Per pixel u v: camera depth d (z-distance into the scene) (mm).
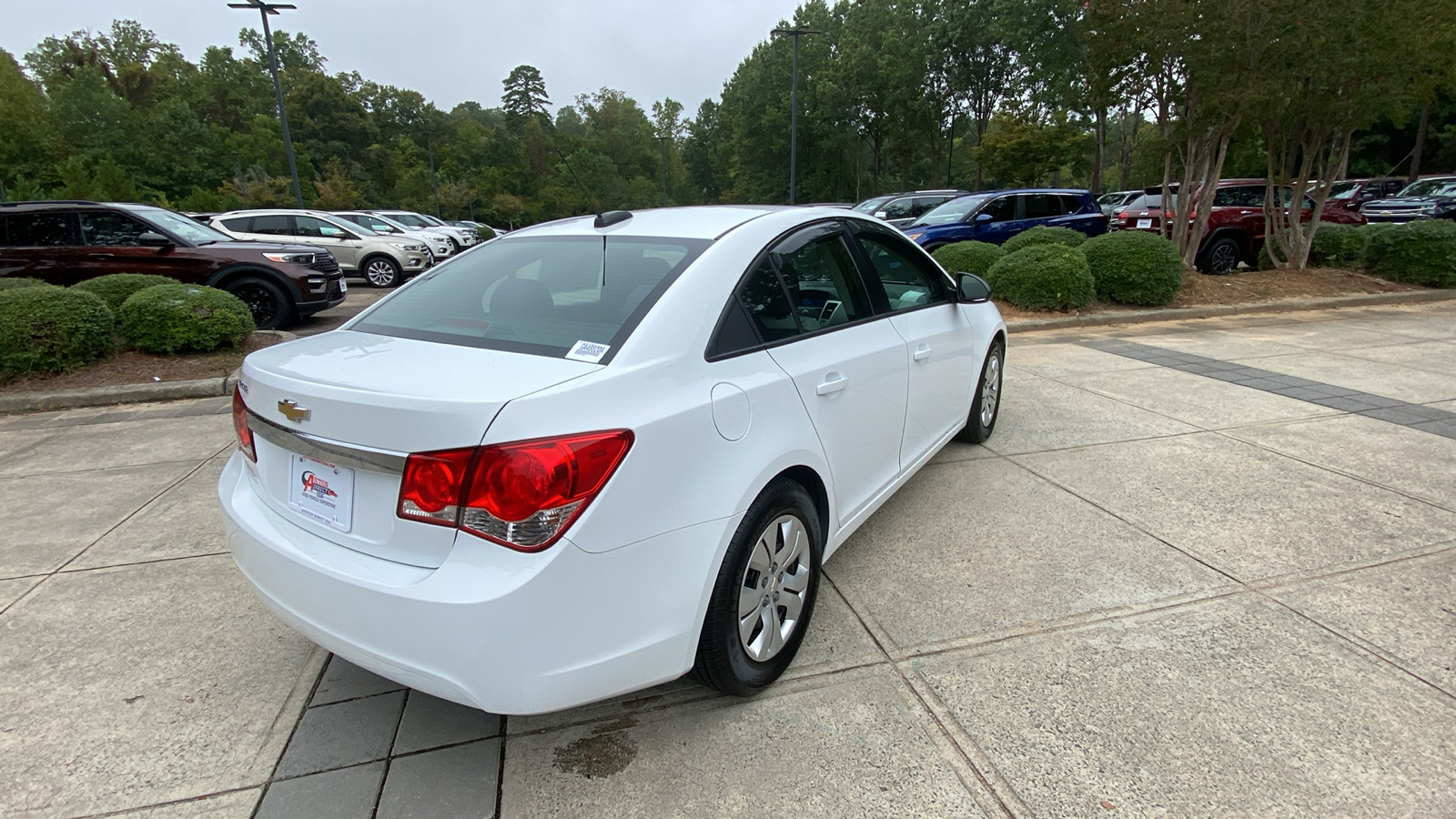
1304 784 2029
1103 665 2553
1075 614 2865
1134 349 7676
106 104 49156
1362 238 12000
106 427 5504
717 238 2553
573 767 2150
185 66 82875
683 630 2061
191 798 2061
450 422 1755
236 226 14758
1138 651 2631
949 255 10469
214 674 2600
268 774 2143
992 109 44281
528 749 2229
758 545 2326
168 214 9641
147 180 49500
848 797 2027
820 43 55219
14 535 3682
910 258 3748
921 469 3982
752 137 59406
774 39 56375
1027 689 2443
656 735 2273
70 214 8859
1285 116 10586
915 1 43219
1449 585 3018
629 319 2180
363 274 15148
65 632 2854
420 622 1779
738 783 2082
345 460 1900
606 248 2635
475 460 1738
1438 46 9383
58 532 3707
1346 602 2908
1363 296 10172
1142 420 5215
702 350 2215
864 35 48625
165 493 4199
